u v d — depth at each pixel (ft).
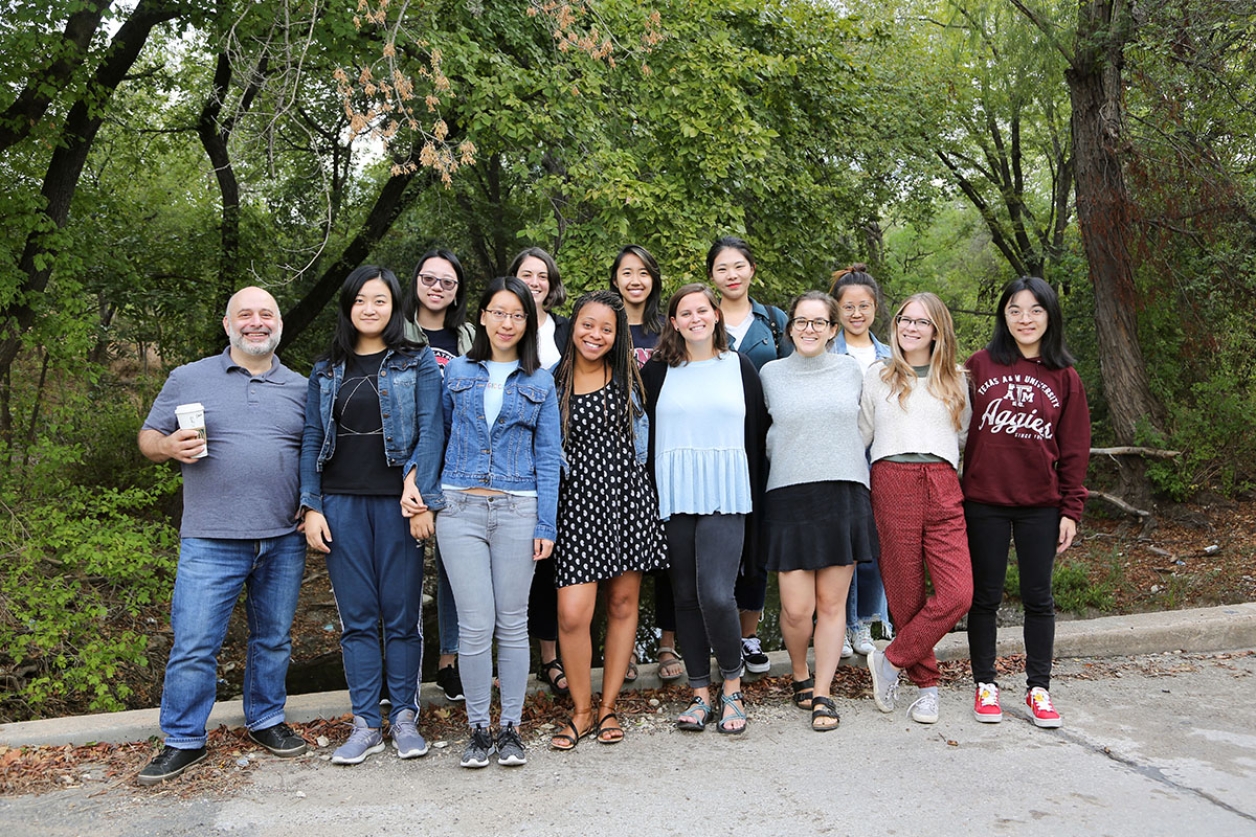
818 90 33.63
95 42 28.12
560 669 13.47
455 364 11.28
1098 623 15.66
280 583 11.36
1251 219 31.83
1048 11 33.40
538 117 24.41
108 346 43.78
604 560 11.28
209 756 11.18
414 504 10.84
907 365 12.19
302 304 40.34
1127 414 32.91
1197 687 13.48
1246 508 30.96
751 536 12.46
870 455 12.60
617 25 24.81
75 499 22.41
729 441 11.73
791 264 32.22
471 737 10.96
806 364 12.30
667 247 25.17
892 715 12.44
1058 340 11.93
